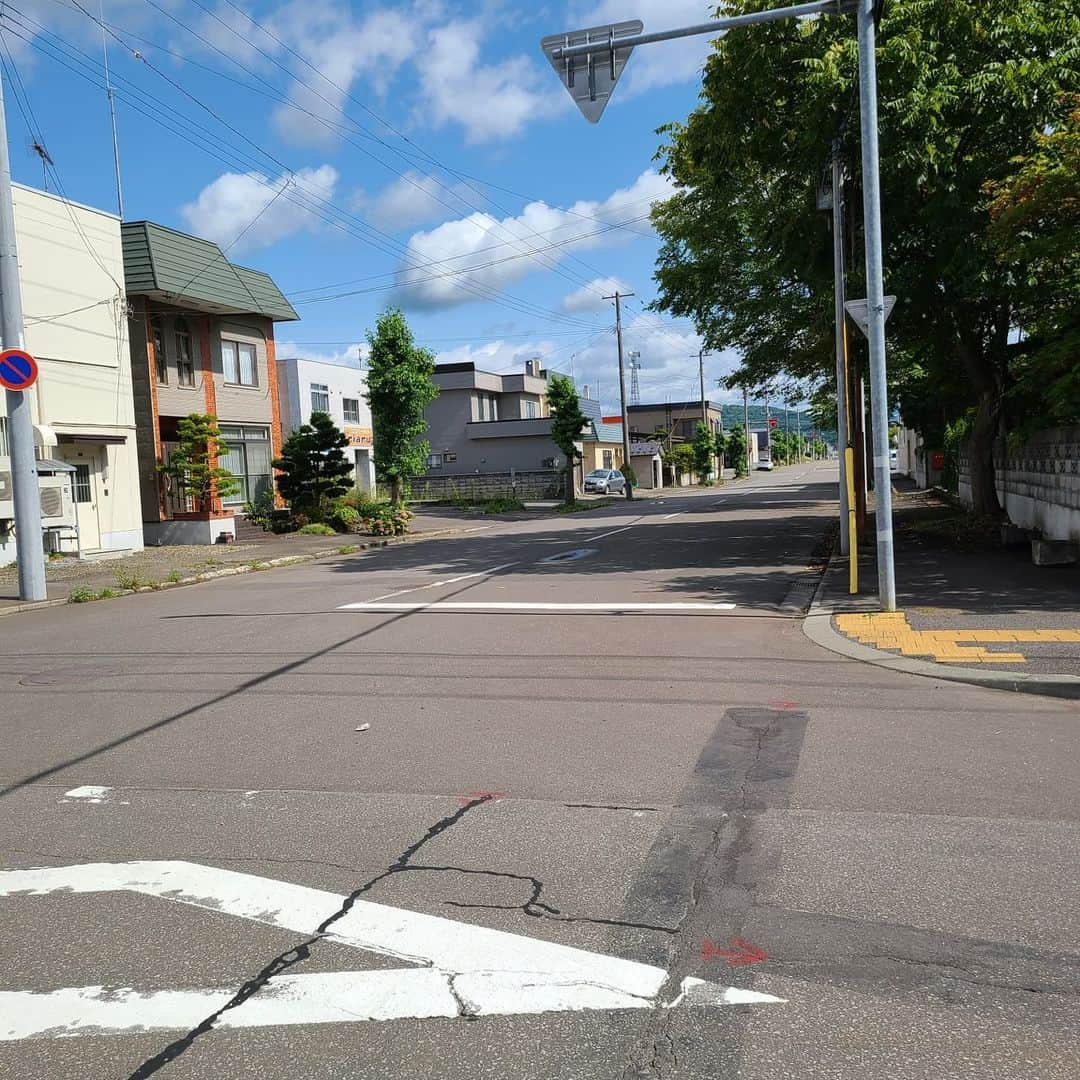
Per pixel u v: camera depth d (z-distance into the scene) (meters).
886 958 3.45
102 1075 2.93
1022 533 14.95
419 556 20.53
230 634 10.83
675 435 82.62
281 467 28.62
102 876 4.39
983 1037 2.97
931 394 28.14
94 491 21.59
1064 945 3.52
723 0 14.78
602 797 5.21
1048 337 13.49
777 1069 2.84
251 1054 3.01
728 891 4.03
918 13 13.11
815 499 38.00
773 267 20.83
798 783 5.33
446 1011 3.21
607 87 9.52
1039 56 13.55
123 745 6.51
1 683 8.68
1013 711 6.68
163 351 25.42
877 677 7.75
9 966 3.59
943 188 13.48
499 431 53.59
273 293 29.20
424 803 5.21
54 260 20.34
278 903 4.06
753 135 15.45
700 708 6.97
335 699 7.59
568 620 10.91
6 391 14.30
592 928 3.74
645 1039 3.01
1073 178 11.00
